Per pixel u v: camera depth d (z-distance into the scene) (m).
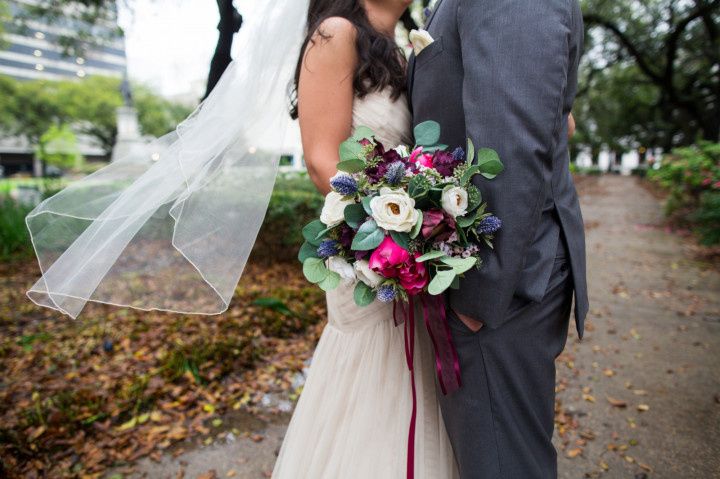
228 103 1.25
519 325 0.98
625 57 13.38
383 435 1.17
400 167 0.91
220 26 3.33
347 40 1.14
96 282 1.12
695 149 8.50
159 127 32.44
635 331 3.54
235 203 1.21
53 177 7.93
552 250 1.01
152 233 1.27
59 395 2.48
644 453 2.03
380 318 1.22
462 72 1.04
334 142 1.16
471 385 0.99
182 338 3.28
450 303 1.00
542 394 1.03
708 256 6.29
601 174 43.59
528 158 0.85
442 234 0.92
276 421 2.35
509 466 0.98
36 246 1.17
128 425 2.27
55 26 7.32
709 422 2.24
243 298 4.07
